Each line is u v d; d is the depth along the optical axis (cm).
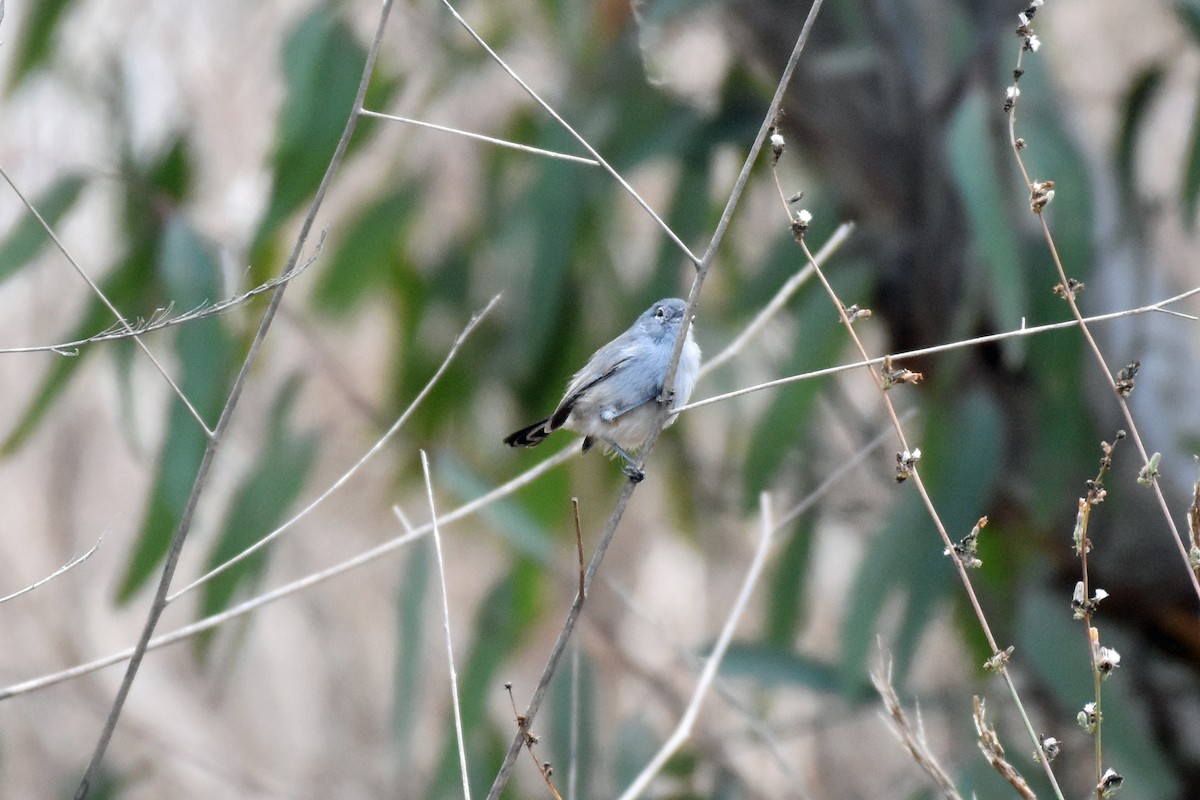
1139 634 1091
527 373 1252
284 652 1652
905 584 1029
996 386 1105
